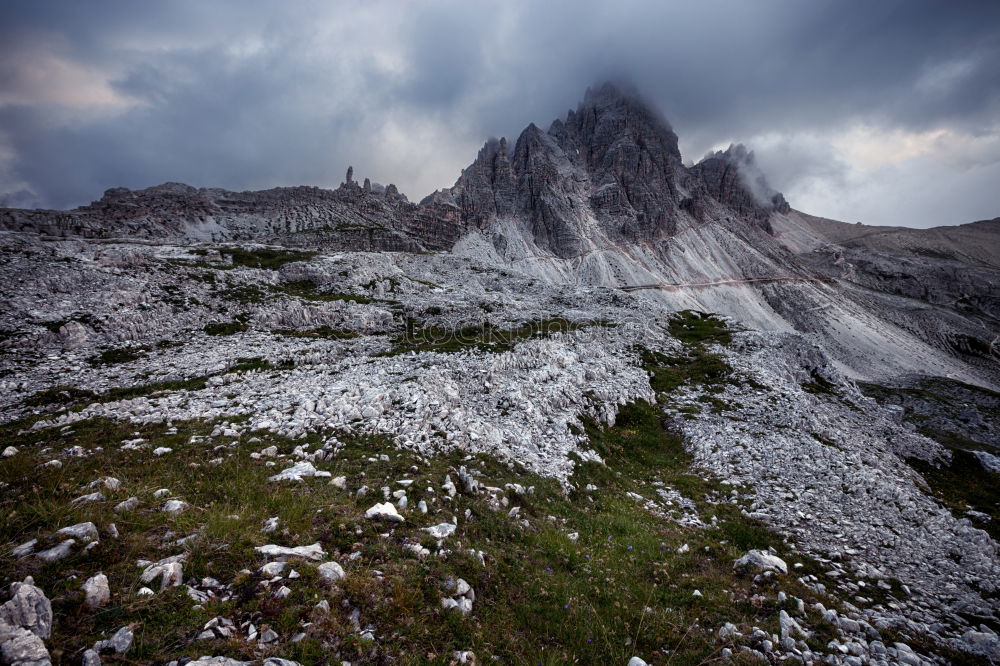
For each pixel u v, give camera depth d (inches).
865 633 439.2
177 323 1792.6
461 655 280.7
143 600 250.2
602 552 513.0
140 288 1923.0
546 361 1357.0
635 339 2087.8
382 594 306.2
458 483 580.1
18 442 601.6
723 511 779.4
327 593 288.8
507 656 303.9
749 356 2082.9
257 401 846.5
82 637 219.6
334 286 2942.9
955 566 669.3
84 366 1273.4
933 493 1121.4
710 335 2509.8
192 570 285.9
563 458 841.5
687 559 542.0
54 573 259.1
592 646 341.1
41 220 4913.9
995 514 1091.9
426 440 711.1
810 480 931.3
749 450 1061.1
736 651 363.9
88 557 280.7
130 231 5866.1
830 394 1956.2
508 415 949.8
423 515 454.6
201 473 485.7
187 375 1184.2
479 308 2709.2
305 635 254.5
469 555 395.9
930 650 433.4
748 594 473.4
